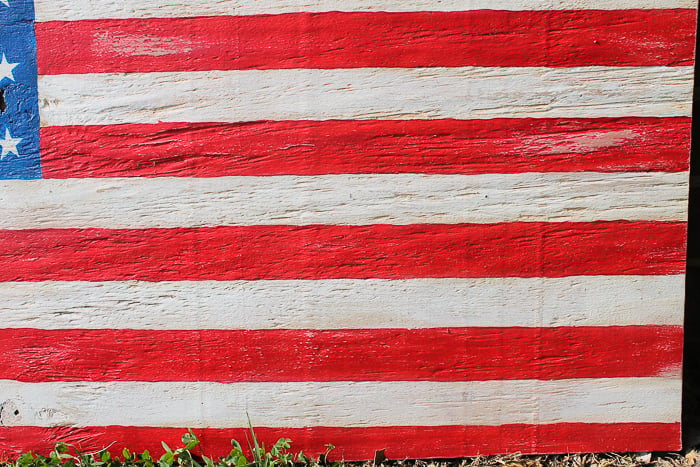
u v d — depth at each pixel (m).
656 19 2.88
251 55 2.91
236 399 3.06
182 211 2.96
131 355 3.03
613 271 2.98
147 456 3.04
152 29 2.91
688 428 3.30
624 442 3.08
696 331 3.99
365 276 2.98
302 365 3.04
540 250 2.97
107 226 2.97
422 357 3.03
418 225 2.96
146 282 2.99
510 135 2.93
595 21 2.88
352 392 3.05
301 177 2.94
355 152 2.93
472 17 2.89
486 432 3.08
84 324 3.01
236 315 3.01
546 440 3.09
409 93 2.91
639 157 2.93
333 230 2.96
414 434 3.08
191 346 3.02
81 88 2.93
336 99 2.92
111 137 2.94
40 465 2.97
